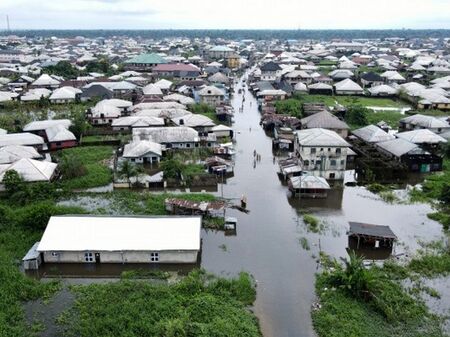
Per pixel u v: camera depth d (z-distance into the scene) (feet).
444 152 322.96
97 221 184.44
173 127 343.87
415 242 196.95
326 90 585.63
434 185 263.29
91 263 175.42
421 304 150.51
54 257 174.29
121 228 181.47
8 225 200.54
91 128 378.73
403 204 240.73
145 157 297.74
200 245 188.55
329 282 160.25
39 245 172.35
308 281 164.66
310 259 180.75
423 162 290.35
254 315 144.36
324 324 138.62
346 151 266.98
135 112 423.23
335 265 171.94
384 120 428.97
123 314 141.18
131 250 171.42
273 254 184.44
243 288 155.94
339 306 146.92
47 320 140.87
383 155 303.89
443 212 229.86
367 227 195.00
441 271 171.94
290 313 146.00
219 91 492.54
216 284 157.48
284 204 238.07
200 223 187.21
